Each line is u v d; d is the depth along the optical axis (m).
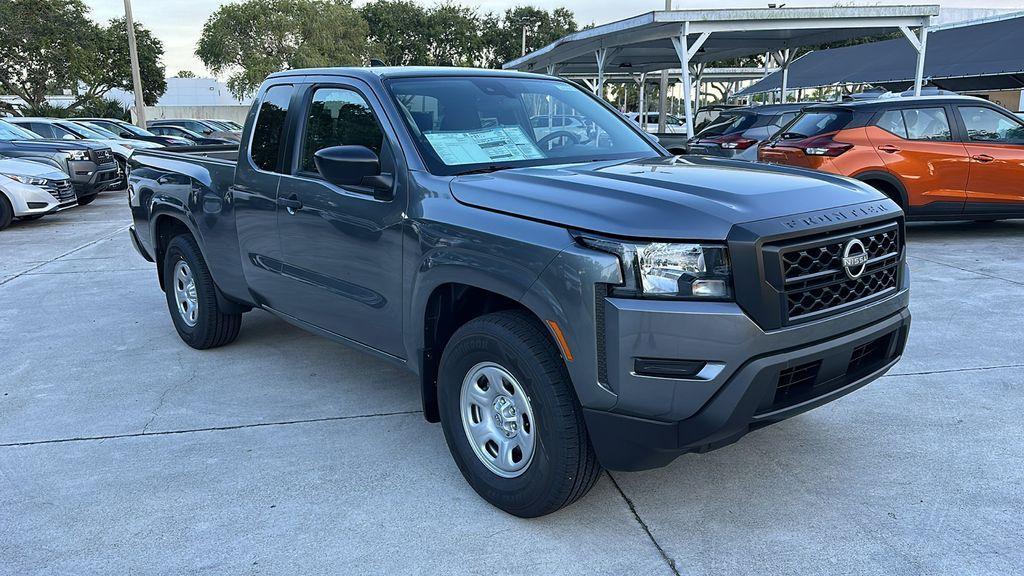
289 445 3.78
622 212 2.61
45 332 5.84
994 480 3.30
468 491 3.30
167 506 3.20
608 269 2.52
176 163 5.20
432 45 64.75
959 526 2.94
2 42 41.44
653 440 2.58
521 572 2.71
